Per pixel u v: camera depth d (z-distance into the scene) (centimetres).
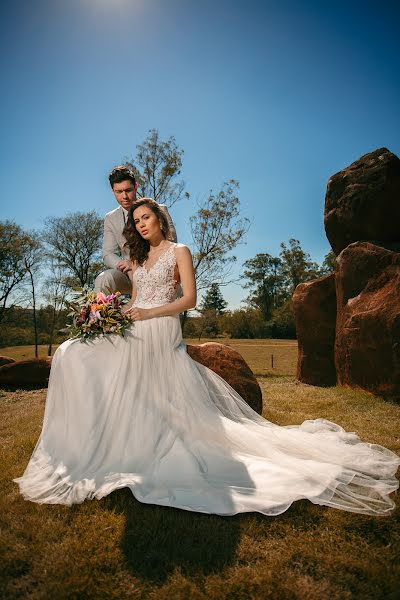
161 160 1703
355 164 884
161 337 348
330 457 325
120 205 480
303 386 878
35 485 278
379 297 721
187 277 369
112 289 457
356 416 550
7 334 3797
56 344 3706
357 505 263
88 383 304
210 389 361
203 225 1655
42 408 628
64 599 182
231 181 1653
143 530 237
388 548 222
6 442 437
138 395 320
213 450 314
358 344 727
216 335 4909
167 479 280
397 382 657
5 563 207
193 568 205
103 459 292
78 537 231
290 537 233
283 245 6719
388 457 335
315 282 934
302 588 191
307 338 930
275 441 329
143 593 189
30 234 2892
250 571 203
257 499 264
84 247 2592
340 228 885
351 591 190
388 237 830
